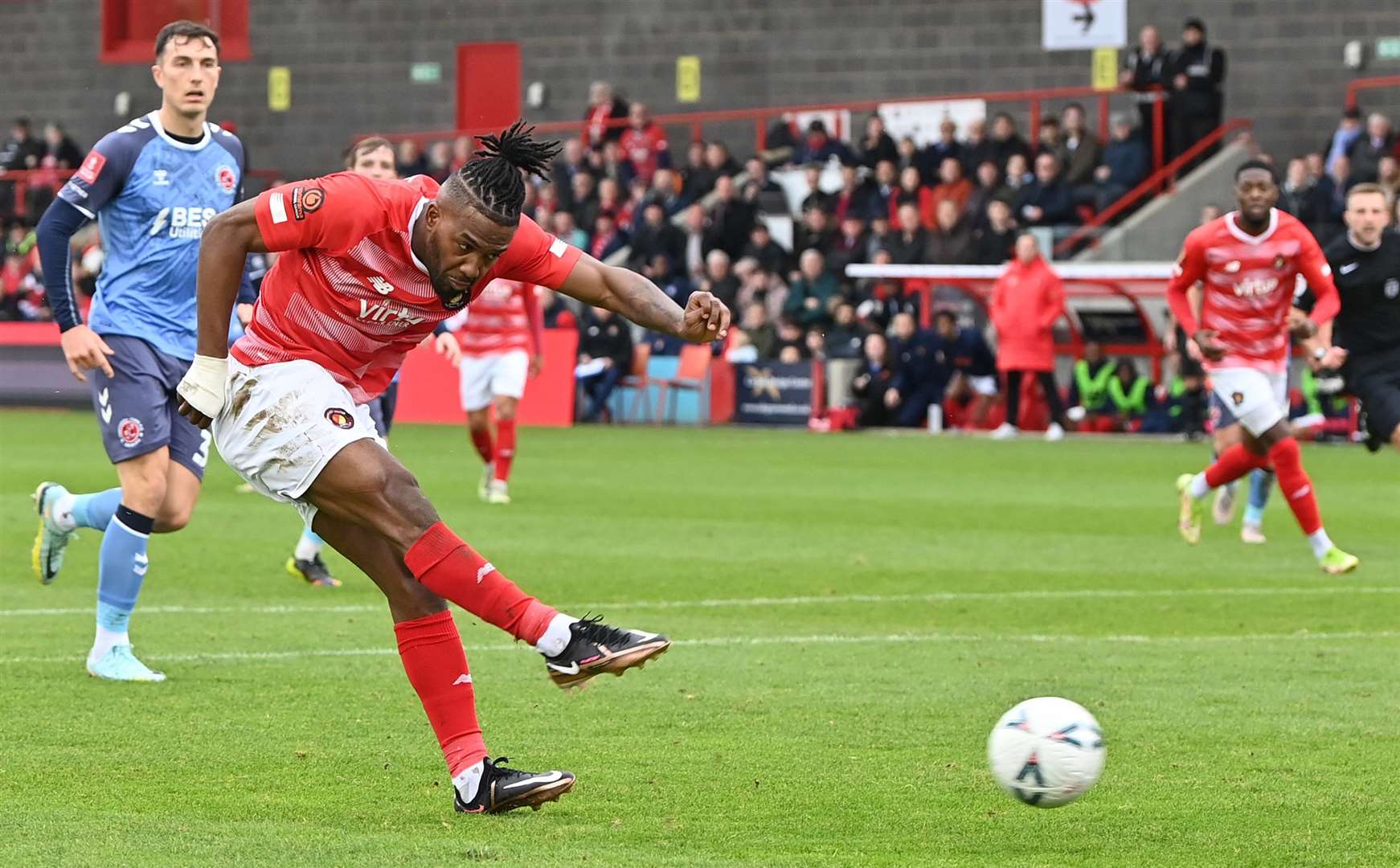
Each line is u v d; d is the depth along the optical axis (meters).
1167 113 68.56
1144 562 29.22
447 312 13.47
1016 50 77.19
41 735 15.97
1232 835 12.73
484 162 12.62
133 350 18.97
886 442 56.88
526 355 37.94
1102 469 47.12
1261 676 19.11
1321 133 73.06
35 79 90.88
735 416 65.38
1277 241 28.92
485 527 33.47
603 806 13.48
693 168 73.69
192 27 19.30
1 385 70.75
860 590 25.97
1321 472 46.50
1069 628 22.62
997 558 29.59
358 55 87.00
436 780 14.35
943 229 63.22
